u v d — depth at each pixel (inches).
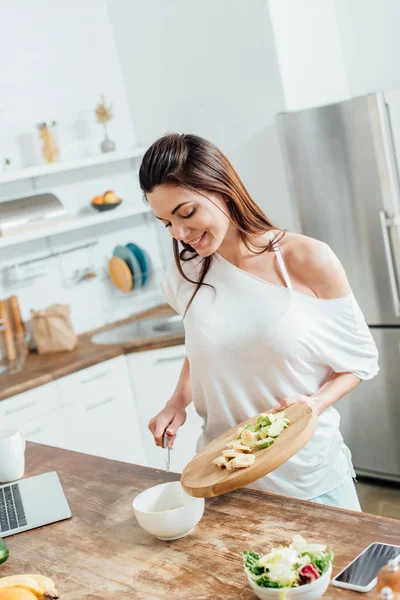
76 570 58.0
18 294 155.6
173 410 79.7
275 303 70.9
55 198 152.6
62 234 162.7
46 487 75.7
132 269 167.2
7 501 74.0
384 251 137.2
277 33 144.0
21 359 147.9
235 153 158.6
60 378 135.0
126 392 145.2
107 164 172.4
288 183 146.9
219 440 67.0
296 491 73.0
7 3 154.8
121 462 79.3
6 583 51.5
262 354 71.4
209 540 57.9
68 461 82.9
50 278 160.6
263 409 74.1
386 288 138.6
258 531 57.7
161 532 58.2
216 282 73.5
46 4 160.9
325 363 73.3
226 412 75.2
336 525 56.2
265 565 47.0
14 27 156.1
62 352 148.9
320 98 154.9
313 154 141.3
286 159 145.5
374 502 139.8
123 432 144.9
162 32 163.3
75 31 166.1
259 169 155.1
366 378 73.8
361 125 133.6
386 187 133.6
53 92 162.6
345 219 140.5
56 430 134.6
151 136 174.4
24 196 157.5
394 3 149.3
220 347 72.1
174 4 159.0
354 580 48.2
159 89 168.4
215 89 157.6
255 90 150.7
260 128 152.3
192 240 67.3
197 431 145.1
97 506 69.0
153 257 180.9
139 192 179.0
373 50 155.4
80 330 165.2
